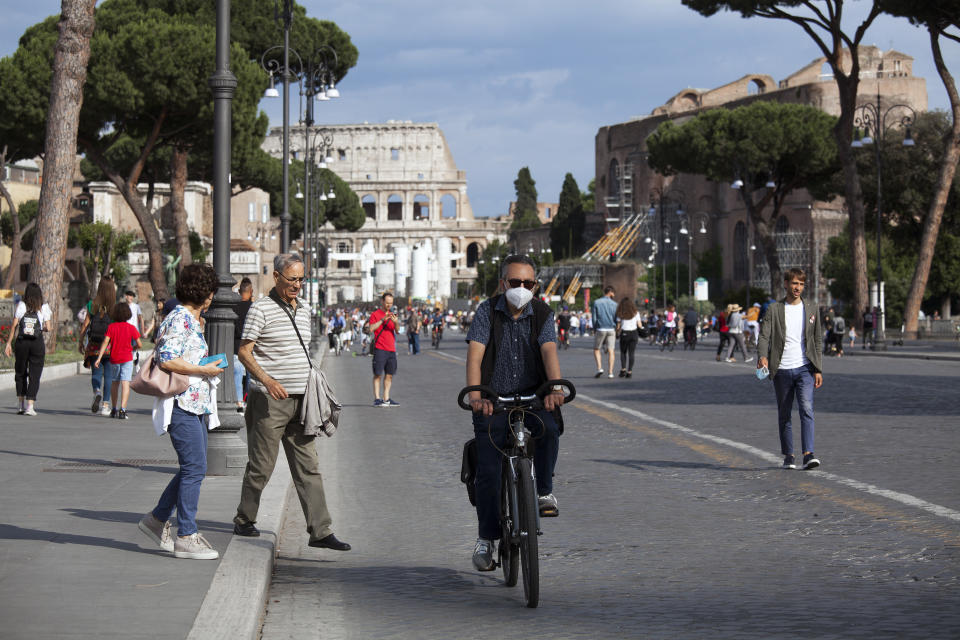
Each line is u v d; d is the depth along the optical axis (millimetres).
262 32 82625
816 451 19422
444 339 114812
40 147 63656
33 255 41750
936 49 73875
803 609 9156
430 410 29766
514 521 9500
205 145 68875
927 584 9945
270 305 11500
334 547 11633
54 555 10250
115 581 9211
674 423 24531
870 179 97250
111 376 25812
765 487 15695
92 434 21547
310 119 75375
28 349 25703
